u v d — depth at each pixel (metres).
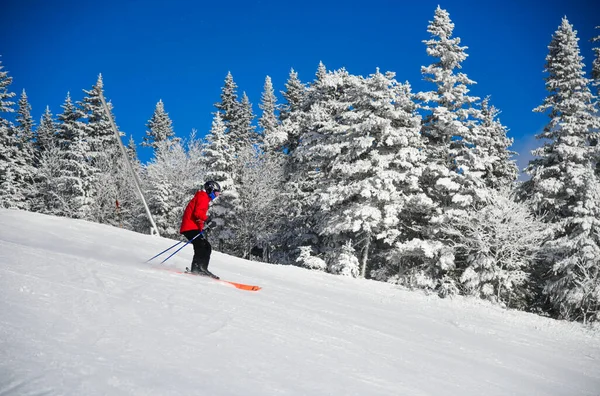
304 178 30.86
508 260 19.06
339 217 24.33
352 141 24.09
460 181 21.81
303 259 24.73
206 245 7.77
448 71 24.39
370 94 23.70
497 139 30.91
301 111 32.06
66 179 34.62
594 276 17.27
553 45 24.67
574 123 23.06
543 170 23.03
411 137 24.16
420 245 20.70
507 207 19.72
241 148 39.84
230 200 33.12
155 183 35.19
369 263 26.66
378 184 22.64
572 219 18.94
